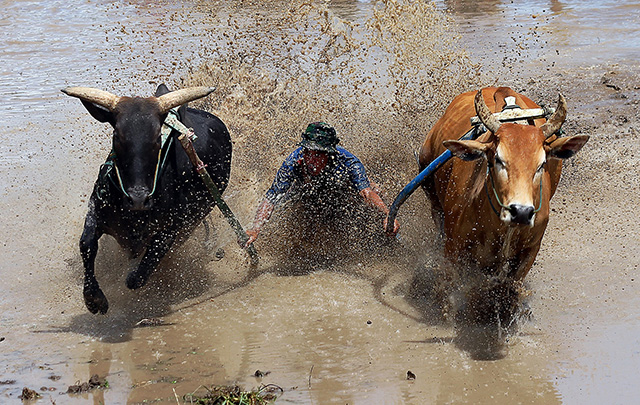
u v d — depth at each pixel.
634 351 6.86
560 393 6.30
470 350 7.09
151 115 7.52
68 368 7.02
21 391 6.60
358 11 22.47
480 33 20.64
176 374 6.86
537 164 6.43
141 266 8.05
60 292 8.56
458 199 7.30
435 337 7.38
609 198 10.34
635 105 14.23
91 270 7.75
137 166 7.40
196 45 18.16
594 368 6.64
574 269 8.54
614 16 22.11
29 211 10.67
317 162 9.07
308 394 6.45
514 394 6.32
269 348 7.32
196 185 8.51
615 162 11.52
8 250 9.57
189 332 7.70
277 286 8.73
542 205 6.89
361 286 8.64
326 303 8.24
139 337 7.61
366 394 6.43
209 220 9.88
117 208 7.82
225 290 8.66
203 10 21.12
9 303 8.33
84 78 17.20
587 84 15.66
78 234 9.94
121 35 21.03
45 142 13.53
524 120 7.08
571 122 13.50
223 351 7.28
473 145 6.60
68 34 22.02
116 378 6.82
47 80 17.47
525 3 25.05
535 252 7.22
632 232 9.34
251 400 6.27
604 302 7.80
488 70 16.80
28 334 7.67
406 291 8.43
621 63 17.11
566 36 19.97
